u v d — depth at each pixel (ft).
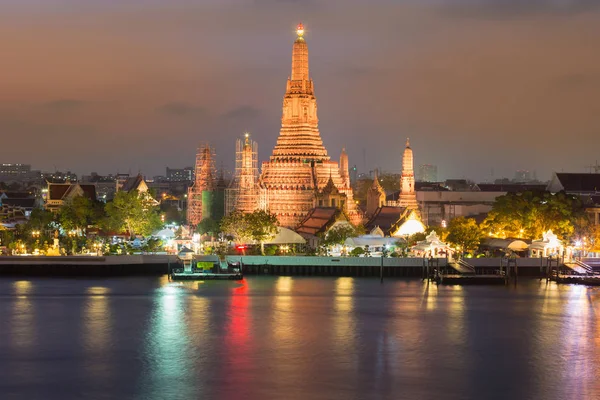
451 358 466.29
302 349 483.92
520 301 630.33
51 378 427.74
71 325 540.93
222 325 543.39
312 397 399.85
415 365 452.76
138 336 512.63
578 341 505.25
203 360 459.73
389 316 572.92
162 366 448.65
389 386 415.85
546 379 428.97
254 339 505.66
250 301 626.23
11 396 401.08
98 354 471.21
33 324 542.98
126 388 412.16
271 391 407.85
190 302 621.72
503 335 518.37
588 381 426.10
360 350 481.87
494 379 428.15
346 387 414.21
